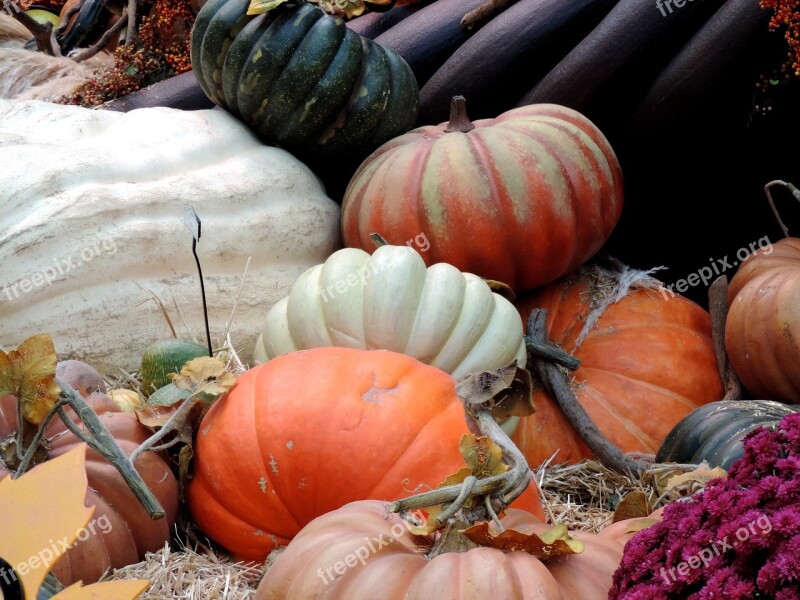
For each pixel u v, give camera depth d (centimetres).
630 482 196
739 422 190
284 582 153
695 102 220
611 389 210
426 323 192
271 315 201
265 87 218
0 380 167
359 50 220
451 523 153
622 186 217
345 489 171
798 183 232
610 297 218
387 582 150
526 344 207
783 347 200
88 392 180
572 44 229
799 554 132
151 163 211
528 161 207
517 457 154
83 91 244
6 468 171
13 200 201
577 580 152
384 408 173
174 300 207
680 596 144
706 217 238
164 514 169
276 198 216
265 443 172
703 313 221
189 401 177
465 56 228
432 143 212
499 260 208
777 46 216
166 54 248
